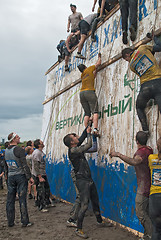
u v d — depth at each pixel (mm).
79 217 4148
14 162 4805
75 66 7789
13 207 4824
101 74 5863
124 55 4078
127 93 4793
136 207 3533
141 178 3516
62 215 5578
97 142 5660
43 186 6062
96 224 4730
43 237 4141
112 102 5281
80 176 4289
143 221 3447
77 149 4332
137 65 3758
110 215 4867
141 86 3740
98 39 6312
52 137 9047
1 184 10445
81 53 7344
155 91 3525
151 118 3965
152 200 2900
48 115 9922
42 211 5910
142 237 3582
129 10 4957
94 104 5504
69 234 4266
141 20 4594
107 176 5117
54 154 8555
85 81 5637
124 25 4855
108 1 6039
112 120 5188
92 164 5777
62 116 8359
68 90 8133
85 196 4207
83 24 6871
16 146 4875
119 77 5129
